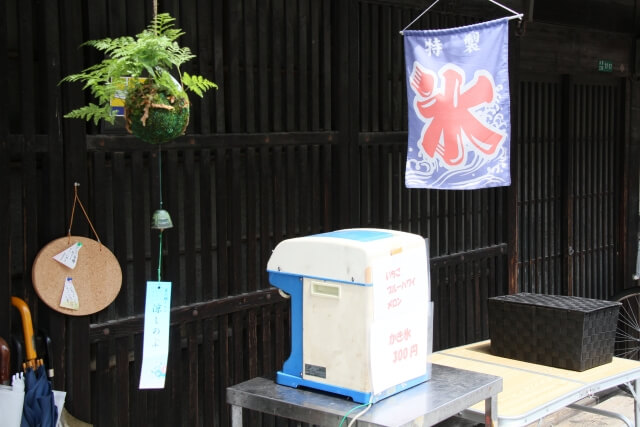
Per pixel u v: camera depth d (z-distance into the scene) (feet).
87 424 12.42
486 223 21.27
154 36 10.16
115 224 12.98
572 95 25.23
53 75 11.92
